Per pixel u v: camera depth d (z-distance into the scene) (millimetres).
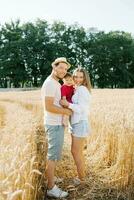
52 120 6605
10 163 4906
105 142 8898
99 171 8016
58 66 6500
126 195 6820
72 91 7105
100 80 98500
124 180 7055
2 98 40344
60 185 7250
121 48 99312
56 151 6664
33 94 42750
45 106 6531
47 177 6703
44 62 98438
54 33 102312
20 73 95062
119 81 97312
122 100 17922
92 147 9633
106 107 12016
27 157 5492
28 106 26562
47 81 6543
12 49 97062
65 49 99438
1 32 100750
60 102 6711
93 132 10180
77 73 7078
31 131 8117
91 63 99500
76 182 7258
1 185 4168
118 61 98000
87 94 7008
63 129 6715
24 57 97375
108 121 8867
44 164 7641
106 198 6730
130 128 7496
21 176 4859
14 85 97125
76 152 7117
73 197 6746
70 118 7098
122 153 7219
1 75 95938
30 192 5254
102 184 7246
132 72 99625
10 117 16328
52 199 6652
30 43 98312
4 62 96375
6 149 5176
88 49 98625
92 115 11000
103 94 29250
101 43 98938
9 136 7348
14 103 33812
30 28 101062
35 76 98000
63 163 8367
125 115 8828
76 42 101625
